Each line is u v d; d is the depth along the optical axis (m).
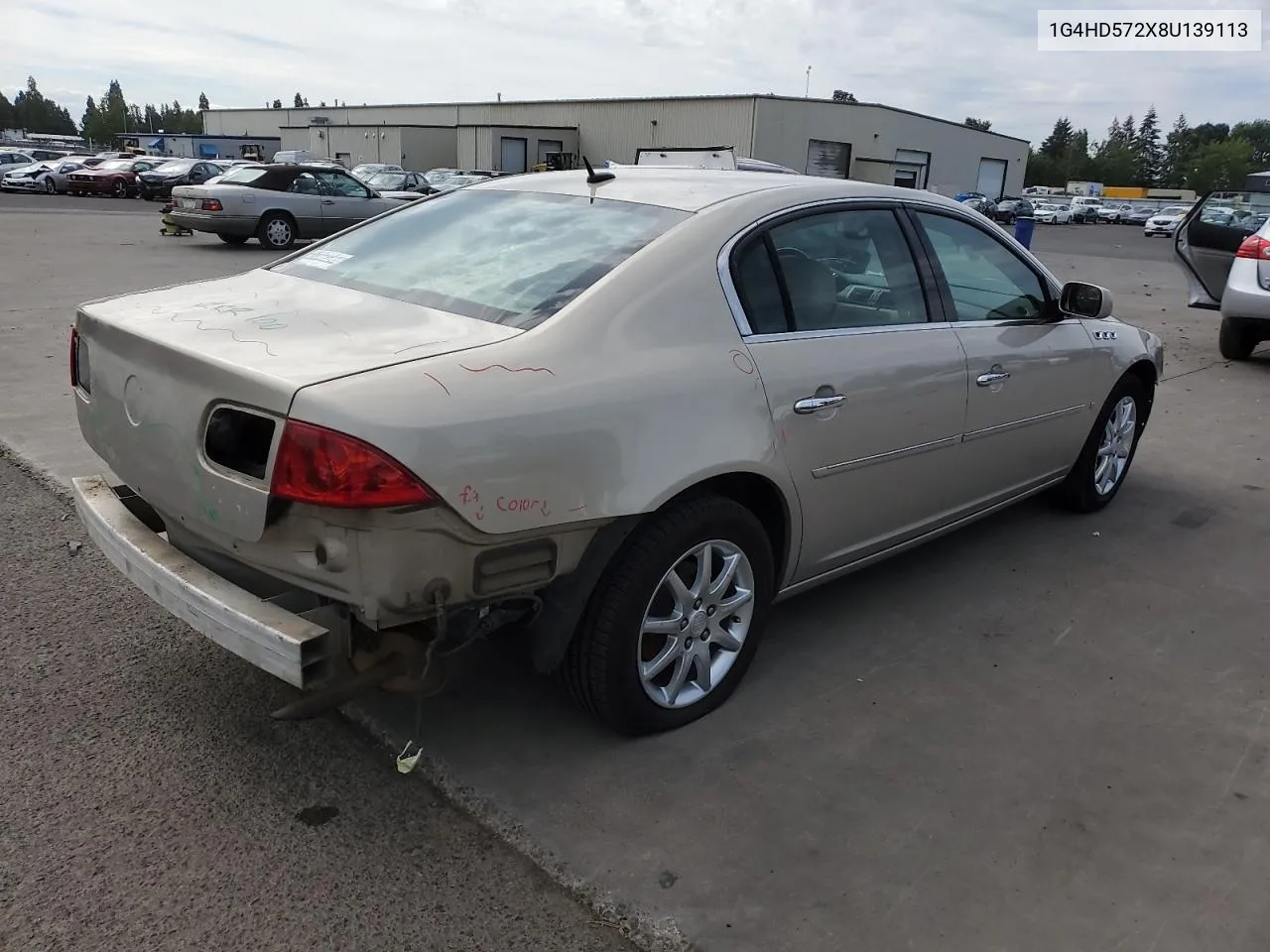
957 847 2.53
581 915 2.26
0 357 7.36
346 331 2.54
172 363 2.39
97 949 2.09
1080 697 3.30
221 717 2.94
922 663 3.49
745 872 2.41
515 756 2.82
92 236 18.11
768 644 3.59
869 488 3.38
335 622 2.32
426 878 2.34
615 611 2.66
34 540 4.10
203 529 2.42
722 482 2.93
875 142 48.44
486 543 2.30
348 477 2.08
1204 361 9.57
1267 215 9.34
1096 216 58.78
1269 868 2.51
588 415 2.44
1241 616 3.97
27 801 2.53
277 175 17.25
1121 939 2.25
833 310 3.24
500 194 3.53
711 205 3.07
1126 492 5.49
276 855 2.39
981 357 3.75
